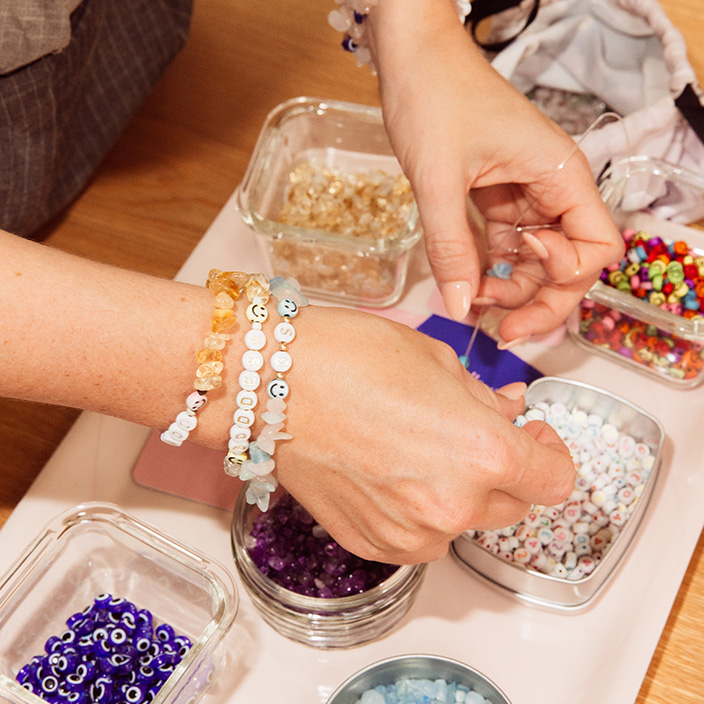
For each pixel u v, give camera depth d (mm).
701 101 914
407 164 746
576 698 652
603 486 767
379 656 672
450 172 714
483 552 682
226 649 669
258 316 518
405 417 514
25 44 759
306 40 1173
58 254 501
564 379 789
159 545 641
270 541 673
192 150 1058
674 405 835
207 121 1084
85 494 745
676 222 977
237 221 941
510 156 728
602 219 743
